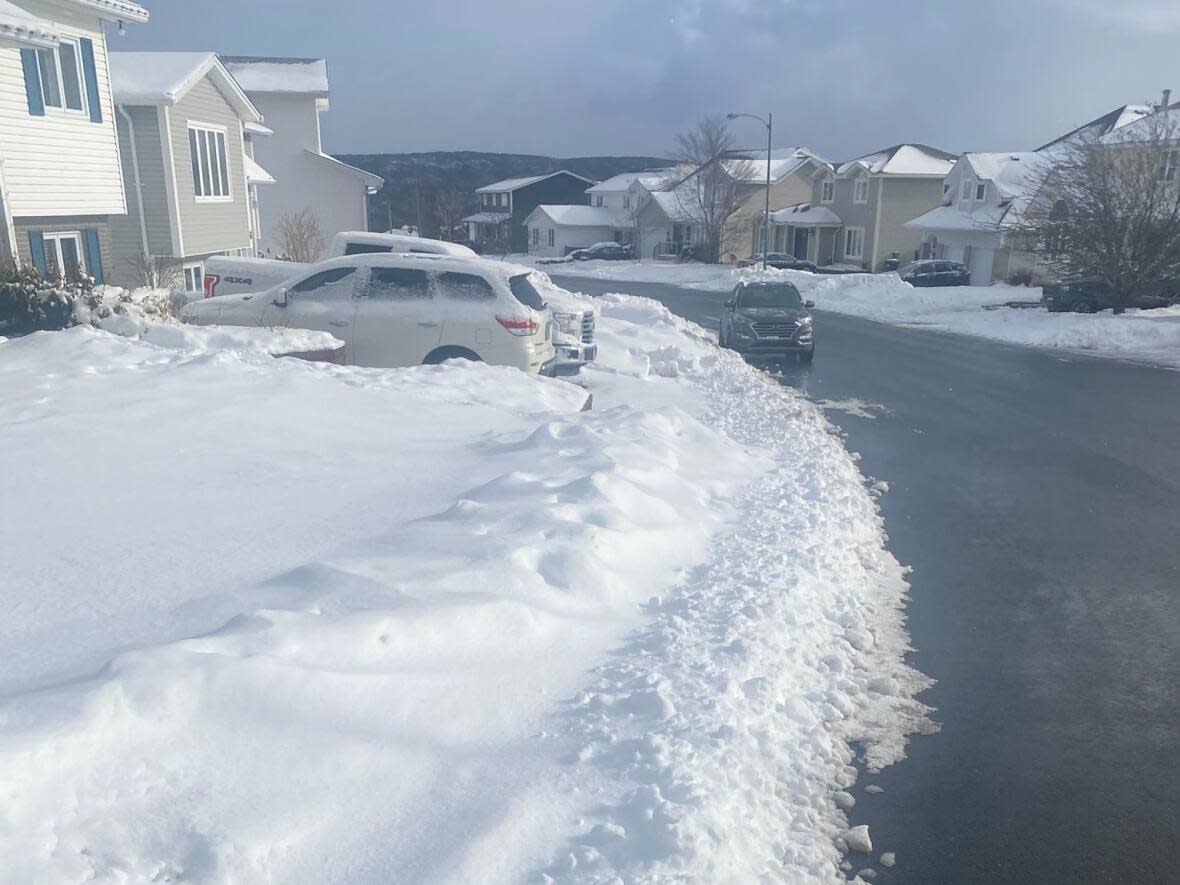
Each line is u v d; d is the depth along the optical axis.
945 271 47.25
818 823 4.12
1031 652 6.10
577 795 3.71
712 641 5.30
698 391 15.62
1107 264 31.28
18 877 2.63
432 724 3.92
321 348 11.18
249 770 3.32
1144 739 5.01
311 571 4.81
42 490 5.81
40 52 17.31
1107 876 3.88
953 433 13.68
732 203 65.69
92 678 3.38
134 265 22.38
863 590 6.97
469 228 103.50
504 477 6.79
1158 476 11.10
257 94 41.34
